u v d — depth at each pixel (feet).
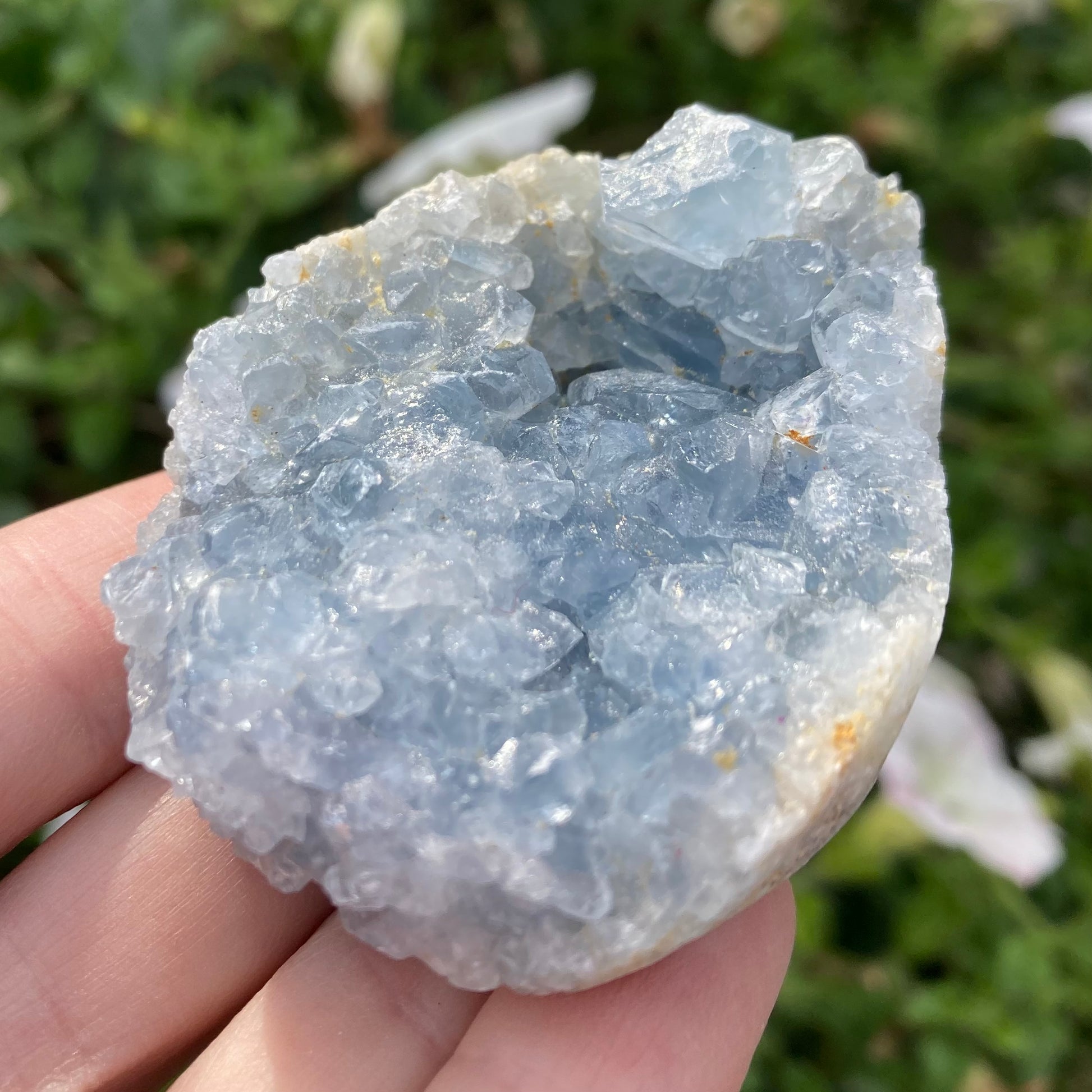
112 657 0.23
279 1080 0.19
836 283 0.20
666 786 0.15
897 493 0.18
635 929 0.16
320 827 0.16
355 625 0.16
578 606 0.17
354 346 0.19
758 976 0.21
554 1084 0.18
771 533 0.18
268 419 0.19
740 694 0.16
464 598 0.16
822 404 0.19
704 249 0.20
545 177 0.21
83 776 0.23
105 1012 0.21
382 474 0.17
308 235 0.37
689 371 0.21
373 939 0.17
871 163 0.40
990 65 0.42
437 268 0.20
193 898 0.21
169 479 0.25
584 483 0.18
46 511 0.24
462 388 0.18
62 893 0.21
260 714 0.16
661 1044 0.19
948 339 0.38
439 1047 0.20
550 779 0.15
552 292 0.21
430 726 0.16
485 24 0.41
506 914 0.16
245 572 0.17
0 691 0.21
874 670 0.16
